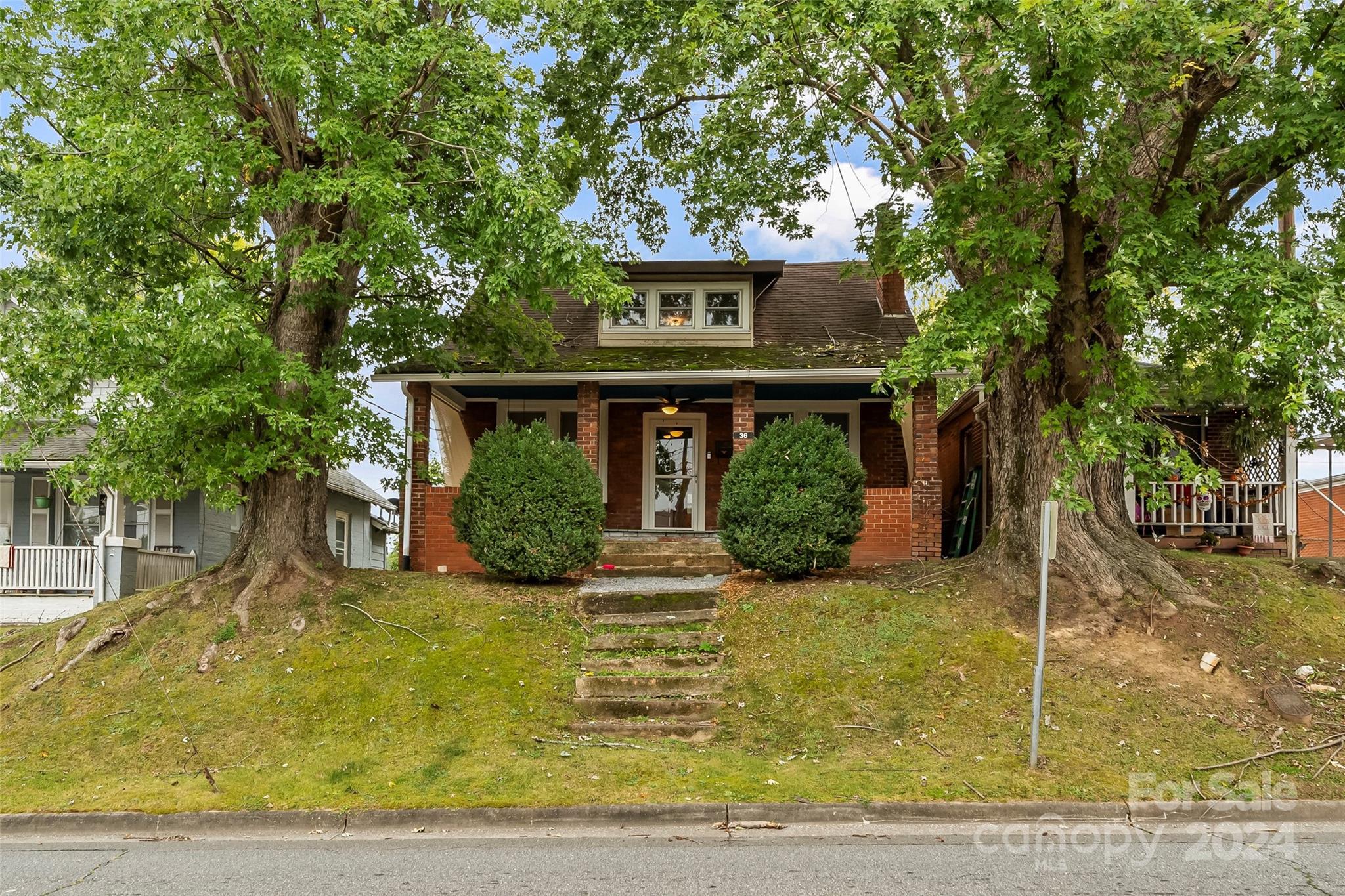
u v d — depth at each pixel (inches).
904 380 458.6
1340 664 398.9
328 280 497.4
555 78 589.3
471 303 600.7
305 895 238.7
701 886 240.7
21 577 631.2
